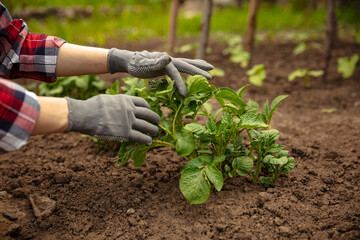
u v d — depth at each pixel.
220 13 7.95
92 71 1.59
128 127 1.26
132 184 1.71
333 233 1.37
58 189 1.69
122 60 1.52
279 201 1.53
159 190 1.67
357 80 3.44
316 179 1.73
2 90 1.07
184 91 1.44
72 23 5.37
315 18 7.20
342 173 1.78
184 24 6.23
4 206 1.58
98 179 1.76
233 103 1.62
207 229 1.39
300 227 1.40
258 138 1.56
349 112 2.70
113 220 1.50
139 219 1.49
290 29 6.55
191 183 1.39
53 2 6.20
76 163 1.92
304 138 2.25
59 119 1.17
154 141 1.53
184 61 1.58
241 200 1.56
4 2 4.81
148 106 1.40
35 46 1.53
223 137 1.56
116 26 5.75
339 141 2.15
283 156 1.56
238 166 1.56
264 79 3.58
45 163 1.97
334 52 4.37
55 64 1.53
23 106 1.09
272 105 1.69
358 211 1.47
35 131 1.16
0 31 1.46
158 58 1.39
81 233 1.43
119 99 1.29
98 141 2.08
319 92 3.20
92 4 6.49
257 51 4.55
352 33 5.31
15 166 1.94
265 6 9.43
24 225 1.47
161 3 7.46
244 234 1.37
